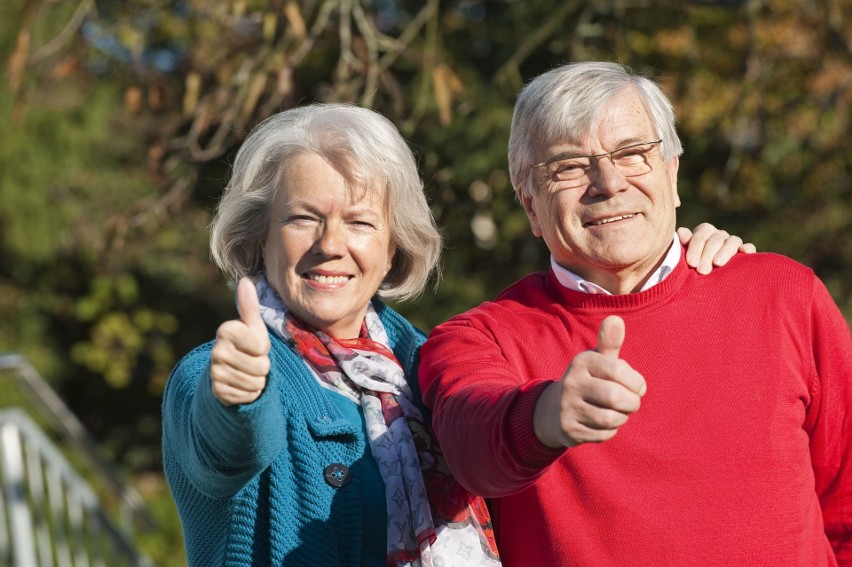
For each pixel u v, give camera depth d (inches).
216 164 524.1
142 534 636.7
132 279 880.3
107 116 751.7
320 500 156.6
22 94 432.8
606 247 175.9
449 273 638.5
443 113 382.3
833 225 623.8
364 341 177.2
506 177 532.4
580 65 182.1
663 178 179.3
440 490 168.7
